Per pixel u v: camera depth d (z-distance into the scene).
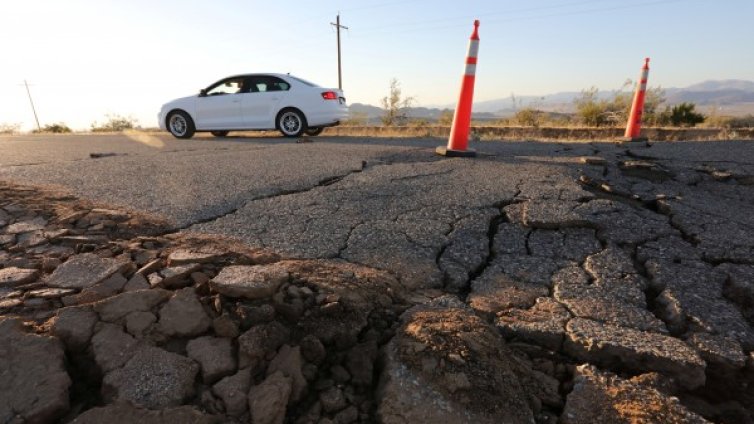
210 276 2.09
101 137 10.05
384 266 2.50
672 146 6.45
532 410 1.51
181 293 1.81
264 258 2.42
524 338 1.90
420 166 5.05
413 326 1.79
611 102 12.70
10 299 1.87
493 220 3.24
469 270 2.50
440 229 3.03
